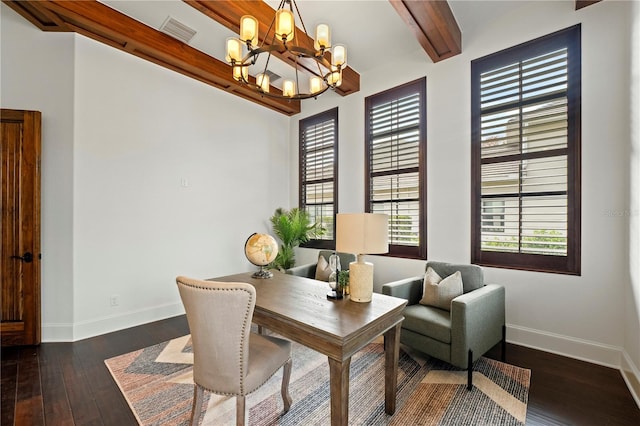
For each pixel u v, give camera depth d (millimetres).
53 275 3049
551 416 1892
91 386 2244
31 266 2930
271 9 2854
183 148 3949
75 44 3096
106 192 3312
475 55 3250
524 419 1864
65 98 3082
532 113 2920
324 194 4883
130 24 3117
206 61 3822
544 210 2852
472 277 2818
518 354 2723
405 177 3861
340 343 1447
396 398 2086
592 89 2578
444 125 3479
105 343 3004
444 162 3473
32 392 2166
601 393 2121
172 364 2578
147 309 3600
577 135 2652
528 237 2938
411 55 3777
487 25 3176
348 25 3227
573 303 2650
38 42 3037
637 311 2146
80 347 2906
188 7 2959
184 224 3957
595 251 2555
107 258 3314
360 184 4324
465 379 2318
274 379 2354
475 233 3248
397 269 3846
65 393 2156
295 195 5344
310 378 2359
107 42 3238
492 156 3156
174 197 3861
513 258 3014
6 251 2900
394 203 3967
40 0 2592
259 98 4676
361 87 4316
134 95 3508
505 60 3072
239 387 1556
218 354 1549
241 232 4637
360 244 1842
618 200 2447
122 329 3373
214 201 4289
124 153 3436
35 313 2938
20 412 1950
